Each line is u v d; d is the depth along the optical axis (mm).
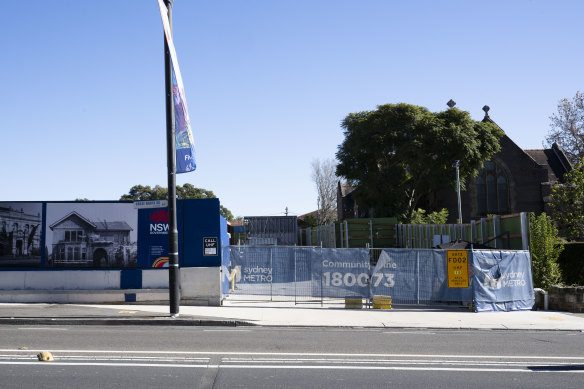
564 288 16984
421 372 8055
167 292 16562
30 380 7094
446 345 10648
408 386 7180
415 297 16875
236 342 10453
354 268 17078
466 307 16766
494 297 16578
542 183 50031
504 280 16938
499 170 51344
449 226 28875
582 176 30031
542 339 11820
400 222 48312
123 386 6867
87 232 16797
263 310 15586
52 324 12828
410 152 46906
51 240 16703
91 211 16875
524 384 7395
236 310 15453
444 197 51469
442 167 47531
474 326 13648
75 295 16422
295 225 42156
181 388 6816
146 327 12625
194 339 10727
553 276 19234
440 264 16844
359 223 38406
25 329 11844
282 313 15047
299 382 7266
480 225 23828
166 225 16875
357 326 13297
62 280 16594
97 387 6797
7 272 16516
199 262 16812
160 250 16797
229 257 18641
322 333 12094
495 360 9125
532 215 19953
